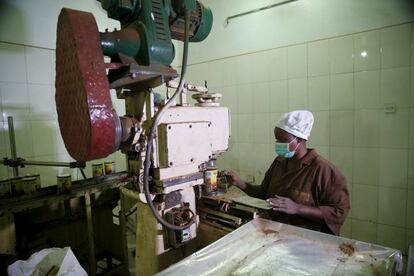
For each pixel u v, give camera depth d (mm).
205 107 1071
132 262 2160
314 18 2074
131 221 2379
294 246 842
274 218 1287
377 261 733
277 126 1328
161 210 966
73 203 1876
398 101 1805
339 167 2072
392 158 1857
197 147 1015
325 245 838
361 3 1874
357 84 1941
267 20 2314
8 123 1726
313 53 2105
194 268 744
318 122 2135
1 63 1856
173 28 1020
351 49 1941
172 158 922
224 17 2578
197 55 2828
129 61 803
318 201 1264
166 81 899
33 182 1627
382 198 1916
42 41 2039
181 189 1026
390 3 1774
